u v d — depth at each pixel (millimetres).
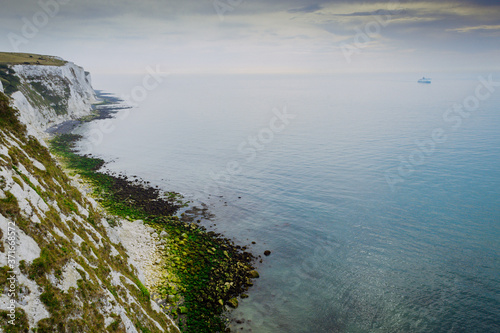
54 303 11695
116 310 14516
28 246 12406
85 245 16781
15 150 18250
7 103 21672
